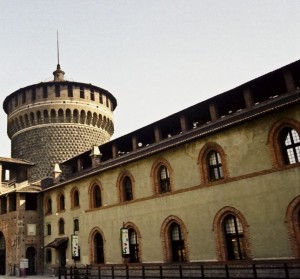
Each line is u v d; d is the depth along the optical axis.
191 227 25.53
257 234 21.75
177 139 28.81
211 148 25.48
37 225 42.88
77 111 53.06
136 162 30.94
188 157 26.77
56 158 51.03
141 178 30.17
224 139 24.64
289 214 20.48
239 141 23.78
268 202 21.55
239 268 20.34
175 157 27.69
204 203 25.02
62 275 37.78
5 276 39.75
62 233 39.44
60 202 40.97
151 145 31.42
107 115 56.72
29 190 43.09
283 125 21.73
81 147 52.47
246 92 25.84
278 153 21.70
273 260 20.67
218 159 25.17
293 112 21.27
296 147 21.31
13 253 41.38
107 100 57.78
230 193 23.58
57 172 44.44
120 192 32.12
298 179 20.45
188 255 25.36
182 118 29.81
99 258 33.84
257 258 21.52
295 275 19.62
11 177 51.16
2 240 45.06
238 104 29.38
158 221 27.95
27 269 40.91
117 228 31.62
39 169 50.84
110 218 32.56
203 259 24.41
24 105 53.72
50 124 52.31
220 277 21.28
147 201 29.19
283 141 22.00
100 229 33.53
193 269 22.52
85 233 35.44
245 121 23.39
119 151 39.66
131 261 30.05
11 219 43.06
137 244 29.67
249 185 22.66
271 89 27.23
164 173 28.80
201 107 29.19
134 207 30.23
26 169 50.91
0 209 46.03
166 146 27.97
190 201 25.94
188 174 26.53
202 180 25.47
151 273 27.62
